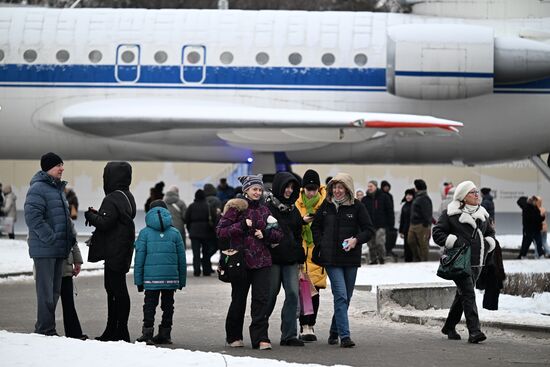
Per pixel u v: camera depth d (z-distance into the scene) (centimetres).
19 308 3625
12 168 9694
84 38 6156
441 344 2830
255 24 6194
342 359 2575
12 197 7719
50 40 6159
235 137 6059
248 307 3722
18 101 6147
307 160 6525
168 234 2845
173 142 6194
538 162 6469
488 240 2941
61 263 2814
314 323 3012
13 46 6156
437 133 5716
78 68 6119
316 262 2880
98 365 2142
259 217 2758
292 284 2839
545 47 5931
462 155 6412
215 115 5822
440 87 5903
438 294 3597
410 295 3522
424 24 6028
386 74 5991
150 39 6138
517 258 6619
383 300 3472
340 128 5641
